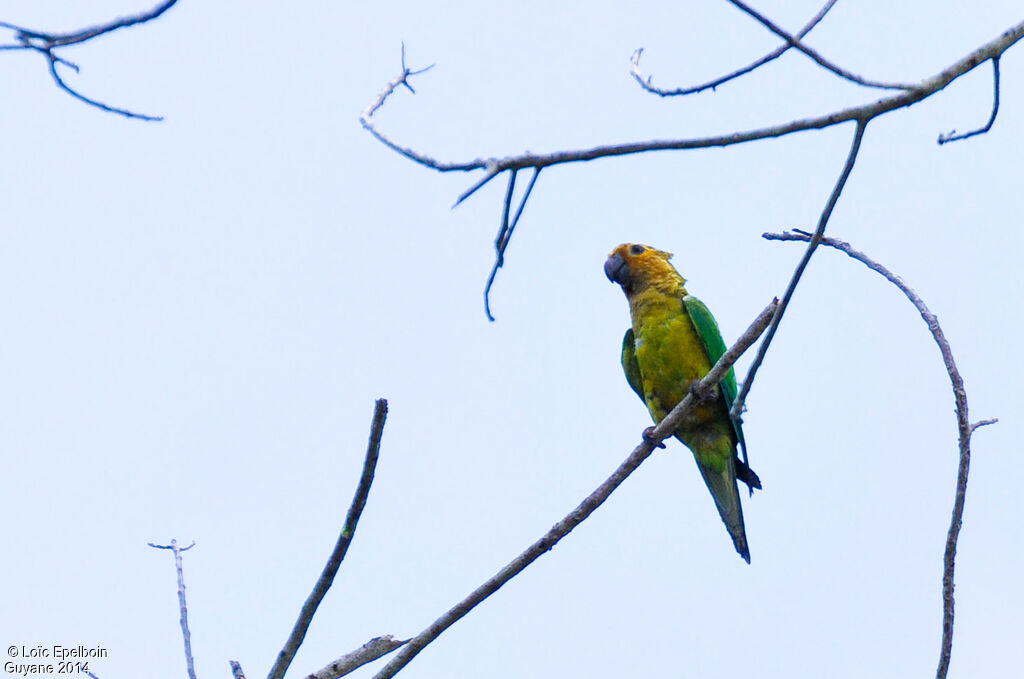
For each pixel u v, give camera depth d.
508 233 7.39
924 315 10.22
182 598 10.43
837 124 7.19
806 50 7.28
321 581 9.05
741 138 7.11
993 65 8.20
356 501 8.85
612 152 7.09
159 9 6.57
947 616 9.29
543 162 7.07
